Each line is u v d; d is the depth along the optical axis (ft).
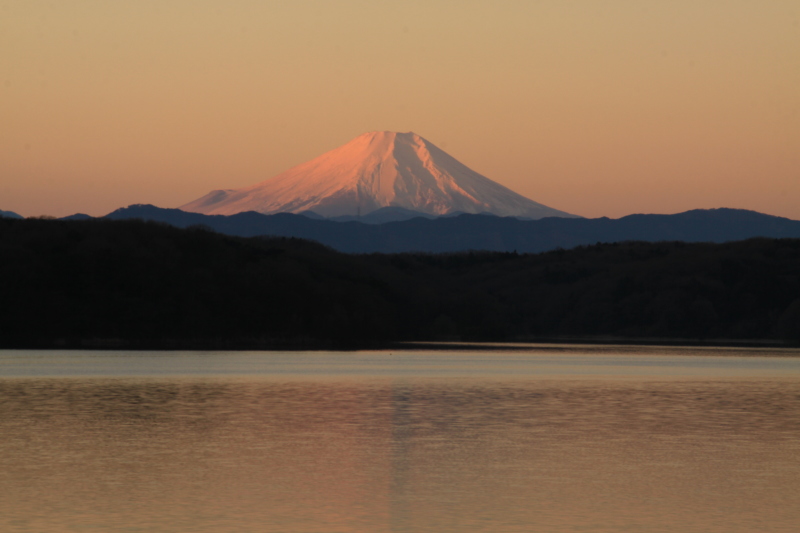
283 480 133.80
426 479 135.03
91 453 154.92
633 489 128.47
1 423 191.21
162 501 120.16
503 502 120.57
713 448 162.40
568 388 281.74
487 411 218.79
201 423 193.16
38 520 110.42
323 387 279.90
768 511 115.85
